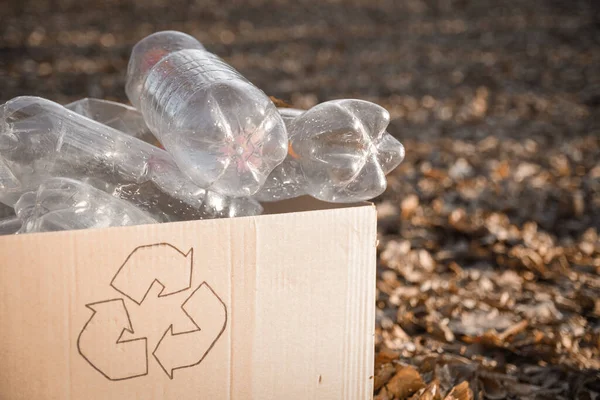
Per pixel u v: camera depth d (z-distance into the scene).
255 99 1.47
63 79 5.38
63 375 1.40
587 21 8.38
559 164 3.39
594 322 1.94
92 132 1.52
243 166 1.47
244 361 1.47
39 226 1.44
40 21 8.42
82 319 1.40
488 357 1.83
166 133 1.50
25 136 1.49
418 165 3.38
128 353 1.42
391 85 5.59
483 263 2.24
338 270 1.49
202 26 8.30
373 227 1.50
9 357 1.38
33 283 1.38
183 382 1.45
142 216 1.50
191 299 1.43
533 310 1.97
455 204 2.80
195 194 1.51
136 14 9.13
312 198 1.58
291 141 1.53
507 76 5.85
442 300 2.01
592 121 4.36
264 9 9.71
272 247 1.46
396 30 8.30
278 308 1.47
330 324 1.50
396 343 1.85
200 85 1.48
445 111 4.70
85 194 1.47
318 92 5.27
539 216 2.65
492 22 8.66
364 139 1.51
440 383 1.73
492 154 3.61
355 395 1.53
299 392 1.50
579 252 2.30
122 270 1.40
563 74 5.85
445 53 6.96
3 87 4.96
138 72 1.67
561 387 1.74
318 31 8.21
